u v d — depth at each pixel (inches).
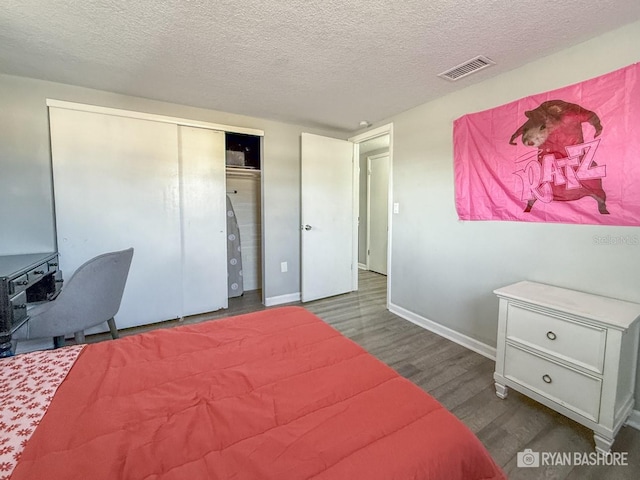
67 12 58.9
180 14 59.4
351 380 40.1
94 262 74.5
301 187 139.8
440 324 107.3
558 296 66.1
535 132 76.7
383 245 204.1
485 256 91.2
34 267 74.8
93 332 105.2
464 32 64.9
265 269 137.8
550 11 57.6
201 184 119.6
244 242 159.5
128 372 42.2
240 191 156.5
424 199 111.0
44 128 93.5
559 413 65.8
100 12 58.9
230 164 134.1
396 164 123.5
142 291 111.0
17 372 41.7
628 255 63.0
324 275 148.4
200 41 69.2
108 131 101.3
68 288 72.4
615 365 52.6
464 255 97.6
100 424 32.0
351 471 26.1
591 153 66.8
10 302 61.8
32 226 94.0
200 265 122.4
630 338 58.1
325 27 63.4
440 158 104.1
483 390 74.7
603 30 63.7
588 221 68.2
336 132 152.3
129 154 105.0
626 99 61.4
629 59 61.7
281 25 62.8
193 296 122.1
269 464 26.8
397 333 108.7
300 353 47.6
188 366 44.0
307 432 30.6
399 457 27.7
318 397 36.6
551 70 73.7
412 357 91.4
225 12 58.6
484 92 89.3
